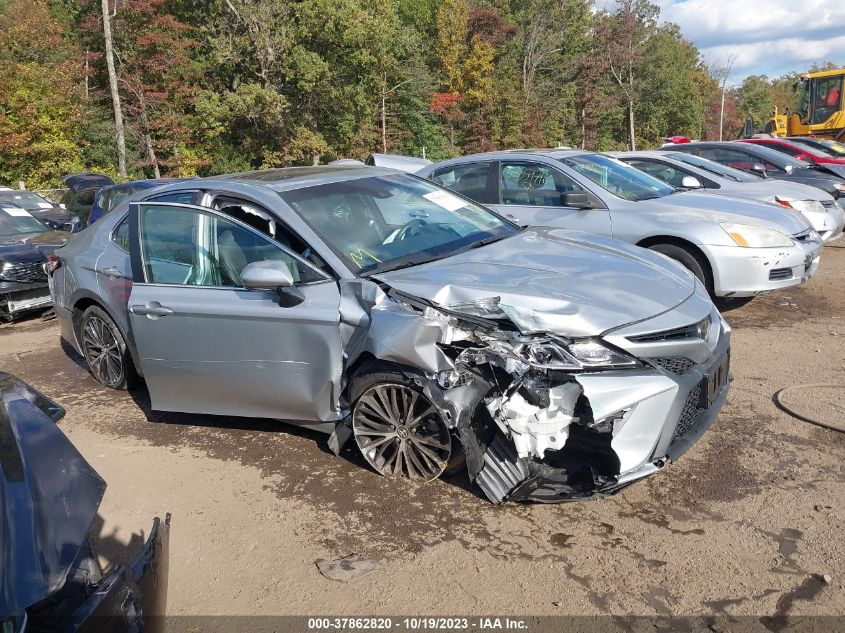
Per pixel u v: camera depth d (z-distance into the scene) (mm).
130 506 3742
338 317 3693
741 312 6945
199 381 4250
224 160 34688
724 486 3568
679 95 65562
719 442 4039
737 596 2770
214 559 3236
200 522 3551
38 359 6691
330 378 3791
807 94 20594
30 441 2123
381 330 3479
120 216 5484
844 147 14695
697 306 3730
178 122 33656
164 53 33719
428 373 3422
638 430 3236
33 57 31125
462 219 4707
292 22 34469
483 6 58156
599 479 3311
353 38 34406
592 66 58000
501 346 3279
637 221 6477
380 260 3984
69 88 30203
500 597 2850
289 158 35375
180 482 3973
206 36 34406
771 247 6141
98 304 5336
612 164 7520
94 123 32625
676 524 3271
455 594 2885
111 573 1926
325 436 4410
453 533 3309
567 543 3176
